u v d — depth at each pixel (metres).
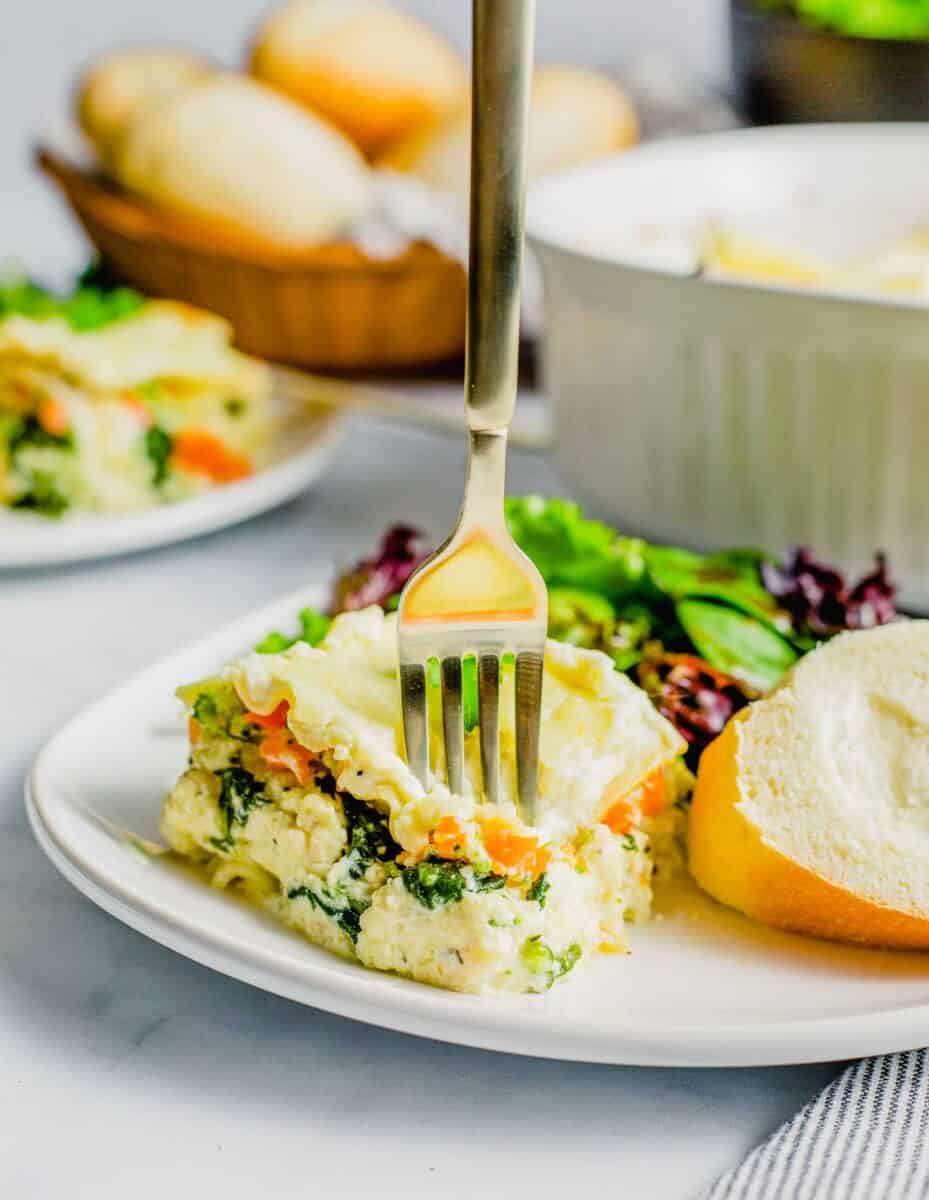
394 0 1.23
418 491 0.81
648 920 0.56
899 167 0.81
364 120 0.95
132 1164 0.51
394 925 0.53
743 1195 0.50
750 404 0.69
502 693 0.57
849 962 0.55
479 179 0.51
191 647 0.64
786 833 0.55
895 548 0.68
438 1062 0.54
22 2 1.23
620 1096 0.53
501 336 0.52
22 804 0.61
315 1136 0.52
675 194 0.80
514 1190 0.51
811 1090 0.53
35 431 0.78
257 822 0.55
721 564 0.65
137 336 0.80
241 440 0.81
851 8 0.90
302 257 0.84
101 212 0.87
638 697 0.57
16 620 0.71
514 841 0.53
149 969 0.56
